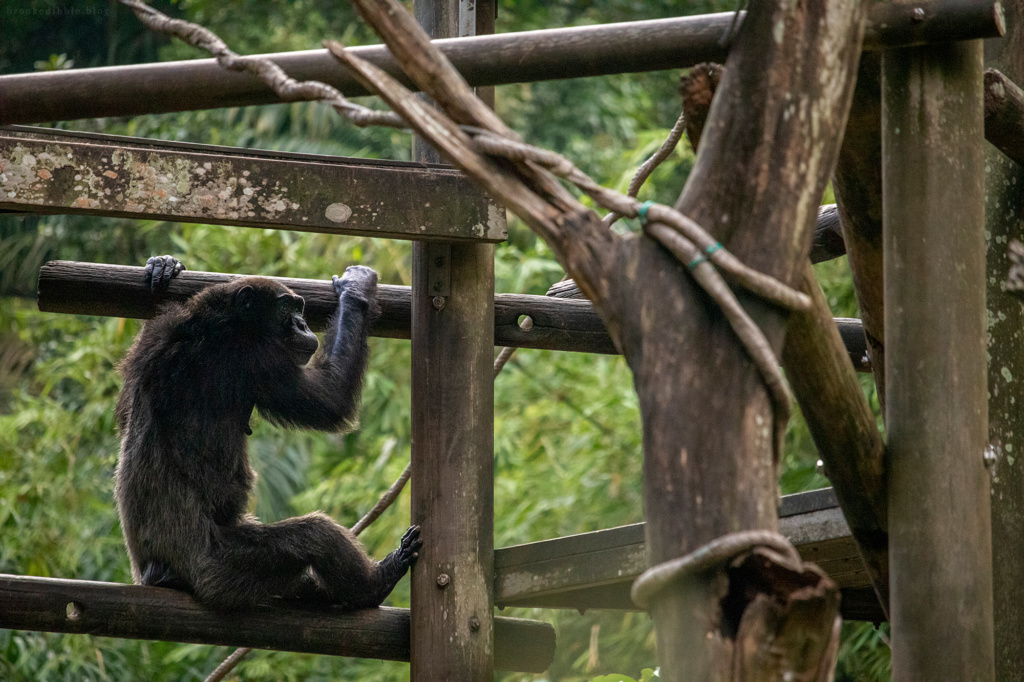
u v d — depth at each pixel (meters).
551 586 10.11
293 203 9.29
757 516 5.26
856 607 10.80
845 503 7.35
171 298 11.60
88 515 21.89
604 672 20.55
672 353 5.41
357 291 11.62
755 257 5.54
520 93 31.28
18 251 29.75
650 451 5.39
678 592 5.23
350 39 30.48
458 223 9.61
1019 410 8.66
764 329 5.50
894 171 7.28
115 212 8.99
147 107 7.73
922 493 6.88
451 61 7.88
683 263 5.47
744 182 5.60
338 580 10.45
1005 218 9.00
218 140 28.06
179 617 10.18
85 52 33.69
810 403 6.80
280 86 5.68
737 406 5.34
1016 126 8.35
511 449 23.48
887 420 7.18
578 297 11.77
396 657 10.39
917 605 6.79
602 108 31.66
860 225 8.29
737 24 6.08
